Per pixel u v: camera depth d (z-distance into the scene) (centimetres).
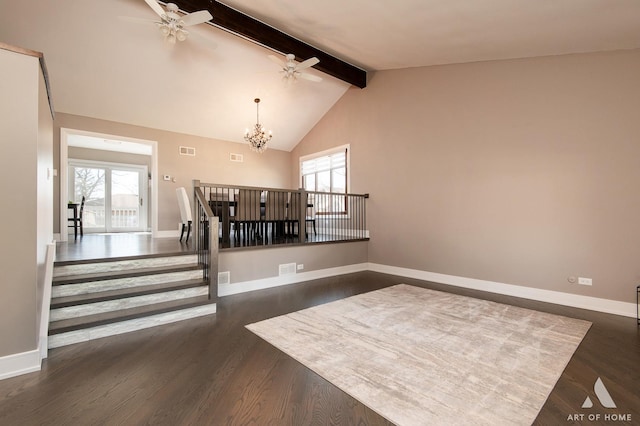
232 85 602
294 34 475
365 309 353
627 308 334
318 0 347
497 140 430
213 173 741
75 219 633
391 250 563
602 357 238
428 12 319
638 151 329
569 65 371
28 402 183
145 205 930
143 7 427
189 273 370
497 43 370
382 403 180
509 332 285
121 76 528
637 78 330
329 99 693
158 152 671
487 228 439
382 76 588
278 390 195
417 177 525
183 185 699
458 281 468
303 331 289
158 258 373
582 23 292
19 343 214
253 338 274
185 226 571
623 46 332
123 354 245
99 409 177
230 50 528
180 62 527
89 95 549
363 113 629
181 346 259
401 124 553
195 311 328
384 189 579
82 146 827
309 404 180
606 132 347
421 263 516
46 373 215
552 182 384
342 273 557
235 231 555
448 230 482
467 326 300
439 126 496
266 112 695
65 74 498
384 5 322
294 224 680
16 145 213
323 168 742
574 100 368
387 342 264
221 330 292
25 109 216
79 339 266
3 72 209
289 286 463
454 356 238
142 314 296
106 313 295
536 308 359
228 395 190
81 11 418
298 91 652
